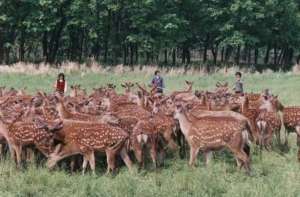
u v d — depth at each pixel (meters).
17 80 28.73
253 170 10.86
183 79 32.19
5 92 19.03
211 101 15.85
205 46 46.16
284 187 9.78
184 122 10.98
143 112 12.82
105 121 11.48
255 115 13.26
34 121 11.04
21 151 10.98
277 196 9.22
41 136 10.76
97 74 32.31
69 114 12.20
